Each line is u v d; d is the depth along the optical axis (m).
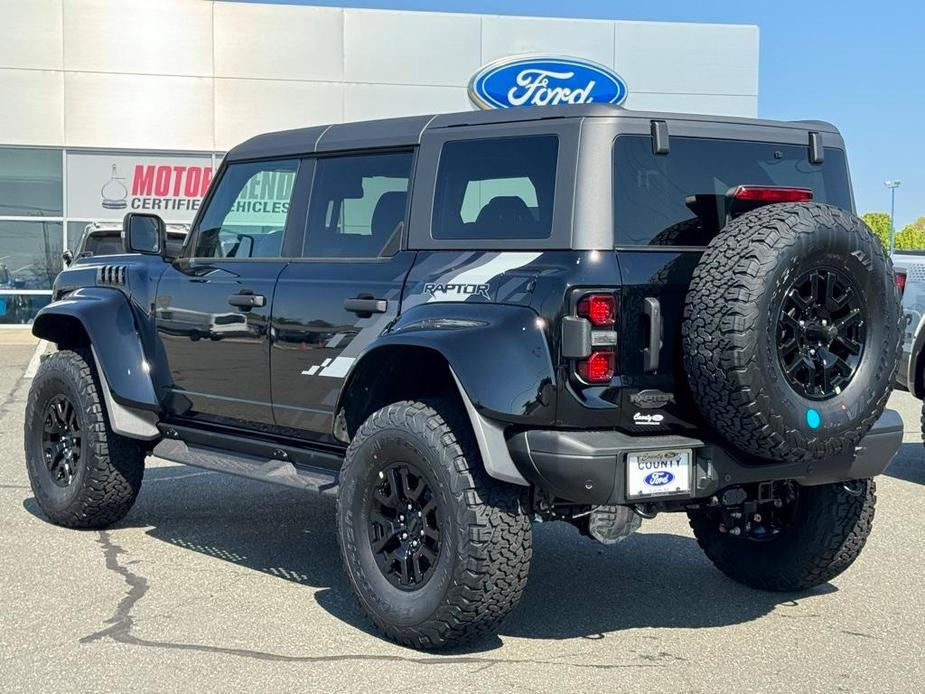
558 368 4.09
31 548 5.98
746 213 4.17
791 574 5.22
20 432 10.23
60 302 6.54
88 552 5.91
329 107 22.41
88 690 3.95
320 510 7.05
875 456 4.68
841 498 5.07
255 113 22.27
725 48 23.28
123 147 22.02
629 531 4.46
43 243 22.05
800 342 4.11
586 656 4.39
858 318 4.22
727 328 3.95
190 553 5.93
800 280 4.05
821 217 4.08
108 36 21.83
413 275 4.70
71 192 22.03
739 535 5.27
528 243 4.34
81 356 6.45
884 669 4.28
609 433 4.16
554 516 4.45
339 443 5.11
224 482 7.93
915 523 6.92
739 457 4.32
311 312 5.08
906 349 8.74
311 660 4.29
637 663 4.31
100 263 6.61
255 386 5.39
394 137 5.02
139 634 4.57
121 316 6.14
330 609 4.97
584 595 5.29
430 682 4.05
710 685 4.07
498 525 4.21
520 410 4.08
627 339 4.15
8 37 21.61
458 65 22.59
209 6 22.02
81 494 6.23
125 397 6.00
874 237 4.22
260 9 22.12
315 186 5.36
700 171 4.57
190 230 6.04
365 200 5.09
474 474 4.24
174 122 22.09
